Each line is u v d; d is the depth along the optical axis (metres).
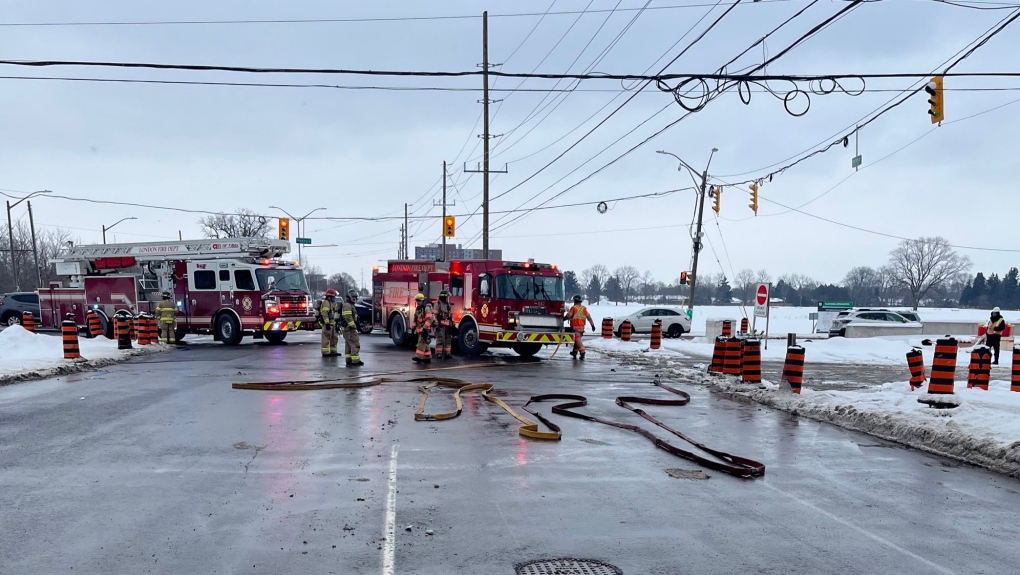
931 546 5.38
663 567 4.83
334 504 6.13
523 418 10.54
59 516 5.73
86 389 13.20
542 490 6.71
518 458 8.01
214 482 6.80
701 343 27.27
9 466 7.36
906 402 11.12
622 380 15.91
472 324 20.83
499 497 6.44
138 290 26.39
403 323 23.78
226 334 24.19
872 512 6.26
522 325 20.11
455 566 4.77
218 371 16.27
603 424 10.30
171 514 5.81
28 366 15.51
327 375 15.59
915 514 6.23
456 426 9.84
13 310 35.72
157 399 11.99
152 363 18.12
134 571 4.61
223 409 10.99
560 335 20.56
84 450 8.12
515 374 16.69
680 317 35.75
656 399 12.73
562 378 16.08
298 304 24.67
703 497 6.62
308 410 10.97
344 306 17.69
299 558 4.87
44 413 10.56
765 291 23.98
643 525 5.73
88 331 27.06
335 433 9.21
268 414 10.58
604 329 29.73
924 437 9.25
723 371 16.66
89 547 5.04
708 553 5.12
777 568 4.85
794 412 11.86
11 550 4.96
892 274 113.75
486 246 33.97
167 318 23.52
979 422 9.38
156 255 25.92
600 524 5.73
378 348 23.80
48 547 5.03
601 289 158.12
